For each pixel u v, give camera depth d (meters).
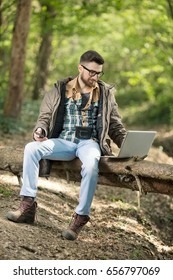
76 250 5.64
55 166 6.16
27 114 16.61
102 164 5.91
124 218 7.58
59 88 5.86
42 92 21.38
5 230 5.52
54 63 25.39
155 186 5.88
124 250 6.14
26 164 5.76
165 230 8.12
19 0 14.21
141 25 19.55
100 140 5.82
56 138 5.93
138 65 22.36
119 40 22.03
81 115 5.88
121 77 30.92
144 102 28.52
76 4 17.19
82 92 5.87
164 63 21.44
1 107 15.49
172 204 9.55
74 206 7.63
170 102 23.55
